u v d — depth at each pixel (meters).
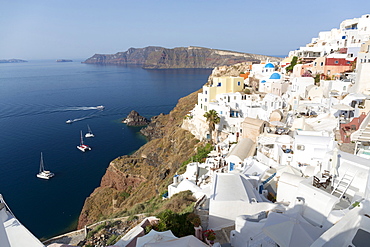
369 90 49.41
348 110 43.22
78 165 88.44
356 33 86.56
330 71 73.94
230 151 46.94
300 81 65.12
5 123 135.25
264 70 101.31
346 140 31.52
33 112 159.38
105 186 74.94
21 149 100.94
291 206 21.80
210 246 20.70
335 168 22.30
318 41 121.12
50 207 64.88
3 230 13.15
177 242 19.16
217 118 65.62
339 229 13.55
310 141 35.09
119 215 43.88
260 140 46.69
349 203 19.58
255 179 30.27
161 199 44.03
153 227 24.36
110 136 118.12
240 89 81.00
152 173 74.88
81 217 60.91
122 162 80.06
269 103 63.38
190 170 45.12
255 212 24.56
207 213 26.64
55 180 78.06
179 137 84.44
